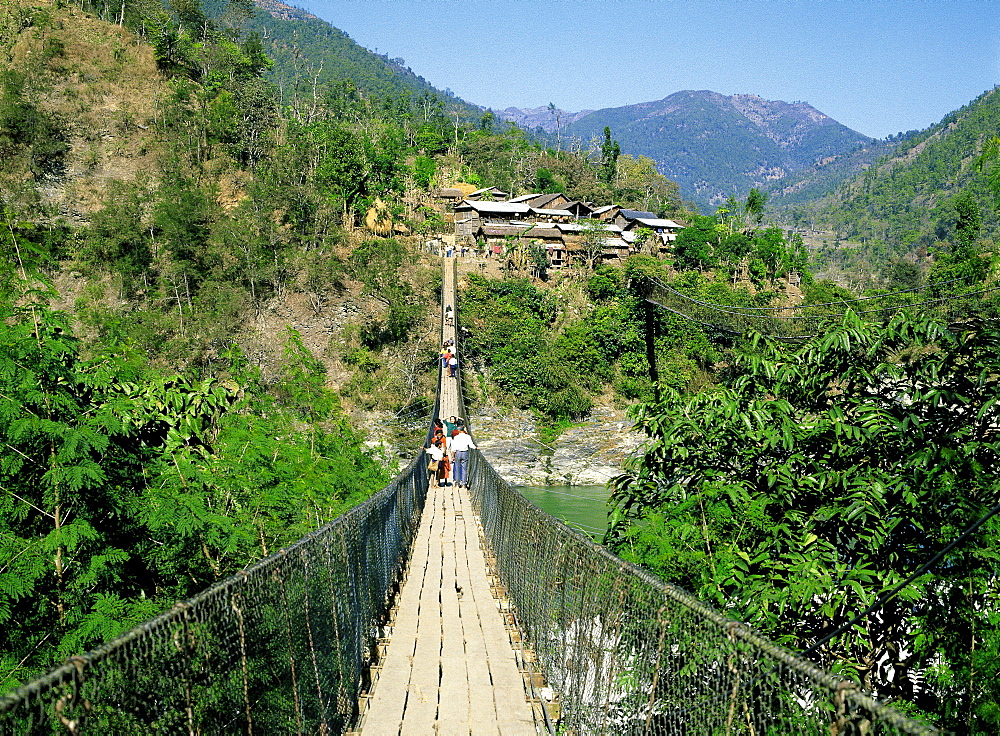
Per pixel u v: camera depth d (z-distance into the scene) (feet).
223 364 90.63
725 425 15.38
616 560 11.37
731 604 13.48
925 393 14.62
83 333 86.07
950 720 11.14
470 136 263.90
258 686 10.12
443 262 137.39
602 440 97.60
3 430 12.22
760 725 7.88
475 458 43.16
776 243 154.10
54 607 11.84
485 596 23.54
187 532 13.38
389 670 17.06
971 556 12.01
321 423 33.42
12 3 164.76
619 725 11.00
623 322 115.75
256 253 115.03
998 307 22.16
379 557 20.65
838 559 13.96
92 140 140.46
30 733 6.15
